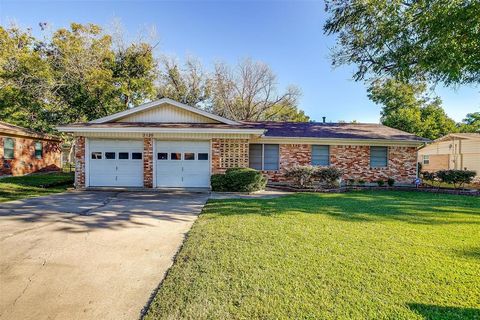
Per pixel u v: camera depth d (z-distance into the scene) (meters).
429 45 9.62
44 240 4.83
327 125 17.80
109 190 11.49
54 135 21.91
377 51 11.83
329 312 2.68
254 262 3.84
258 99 33.06
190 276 3.43
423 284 3.25
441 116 30.70
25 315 2.69
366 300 2.90
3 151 15.76
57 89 20.34
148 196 10.05
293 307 2.76
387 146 15.04
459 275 3.49
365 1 11.19
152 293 3.13
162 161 12.33
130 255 4.24
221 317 2.61
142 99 23.95
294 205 8.20
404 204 8.66
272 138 14.36
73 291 3.16
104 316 2.70
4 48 20.95
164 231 5.53
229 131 11.81
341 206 8.13
